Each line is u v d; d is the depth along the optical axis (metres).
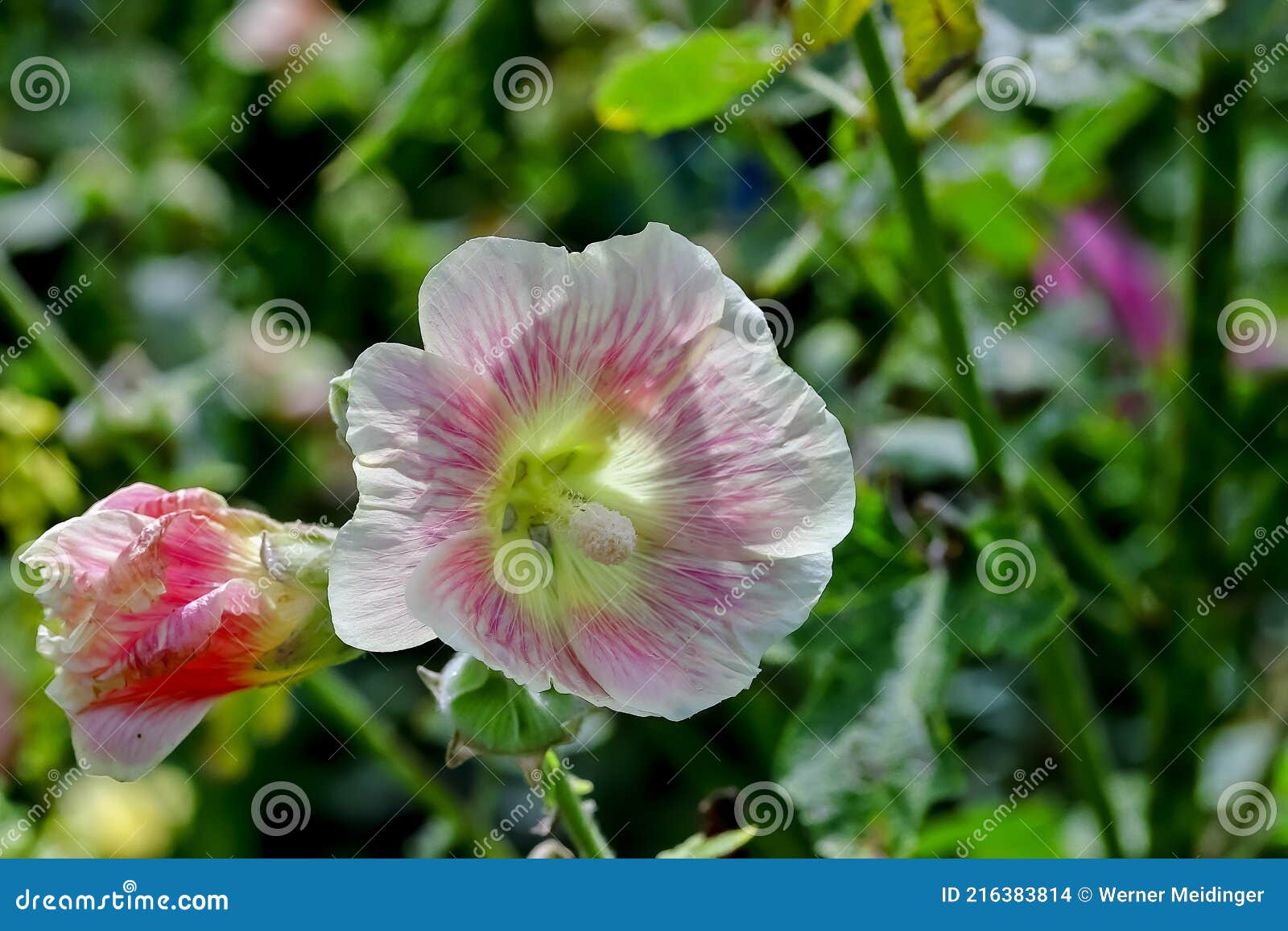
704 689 0.66
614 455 0.68
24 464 0.82
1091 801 0.75
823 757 0.72
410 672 0.88
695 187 0.96
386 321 0.96
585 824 0.68
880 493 0.74
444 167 0.97
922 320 0.82
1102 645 0.85
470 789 0.88
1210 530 0.77
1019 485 0.77
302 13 0.95
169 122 0.98
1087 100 0.81
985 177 0.85
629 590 0.67
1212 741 0.82
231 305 0.92
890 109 0.72
